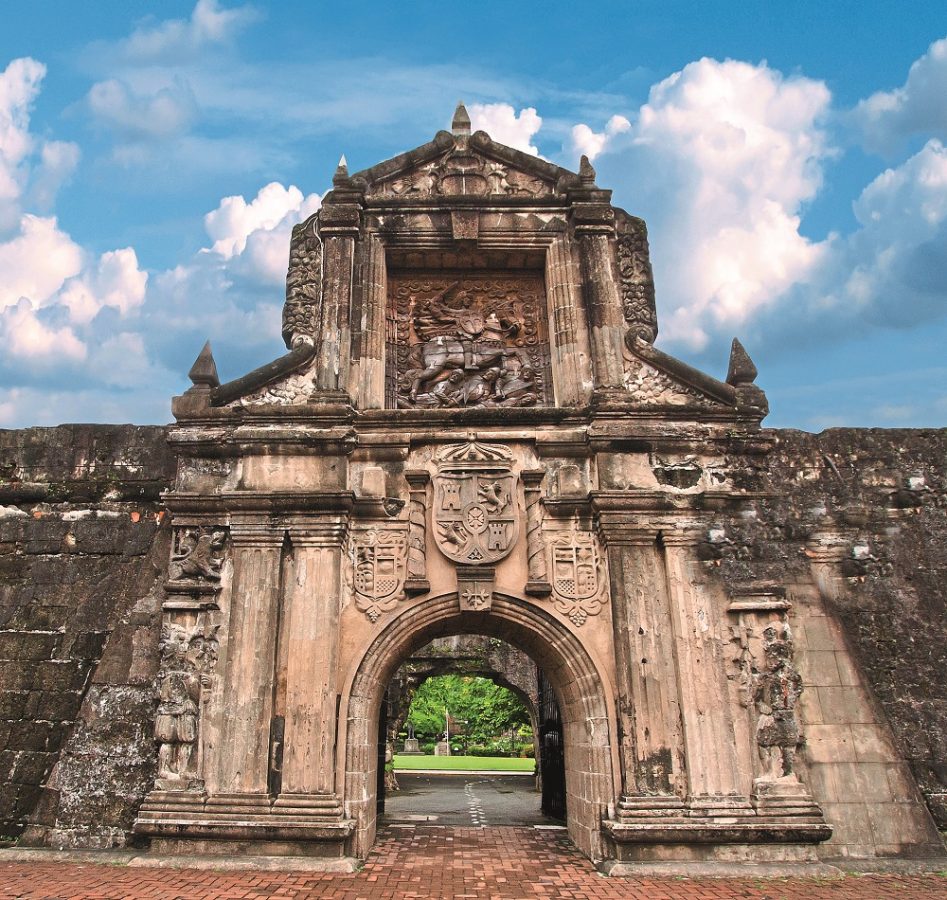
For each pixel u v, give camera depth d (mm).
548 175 13898
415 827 14242
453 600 11516
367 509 11859
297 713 10781
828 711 11422
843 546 12625
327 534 11547
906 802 10992
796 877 9828
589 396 12562
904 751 11672
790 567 12180
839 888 9367
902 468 13141
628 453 12094
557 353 13031
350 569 11656
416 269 14117
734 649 11227
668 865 10008
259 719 10727
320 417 12109
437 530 11742
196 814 10336
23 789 11570
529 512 11859
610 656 11281
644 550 11586
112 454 13562
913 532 12859
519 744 45438
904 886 9500
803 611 11938
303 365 12594
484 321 13867
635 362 12797
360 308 13000
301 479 11883
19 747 11852
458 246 13508
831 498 12812
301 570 11422
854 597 12438
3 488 13367
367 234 13445
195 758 10688
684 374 12586
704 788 10531
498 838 12891
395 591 11539
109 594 12789
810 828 10266
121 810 10883
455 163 13961
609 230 13438
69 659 12383
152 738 11250
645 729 10781
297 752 10617
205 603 11305
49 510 13359
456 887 9453
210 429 12164
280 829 10172
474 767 33469
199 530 11711
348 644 11305
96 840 10742
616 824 10328
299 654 11039
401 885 9508
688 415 12305
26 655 12445
